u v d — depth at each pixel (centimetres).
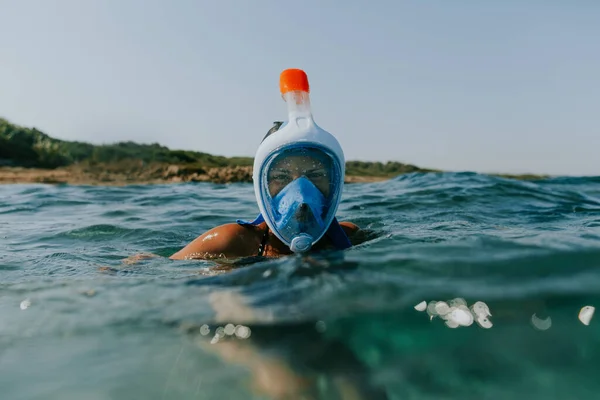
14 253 128
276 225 92
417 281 62
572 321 52
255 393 48
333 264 72
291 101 96
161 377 51
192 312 63
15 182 470
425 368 49
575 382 45
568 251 70
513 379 46
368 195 248
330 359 52
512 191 239
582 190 268
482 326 52
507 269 64
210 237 109
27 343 59
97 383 50
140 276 87
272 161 92
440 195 229
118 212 217
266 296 64
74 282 82
